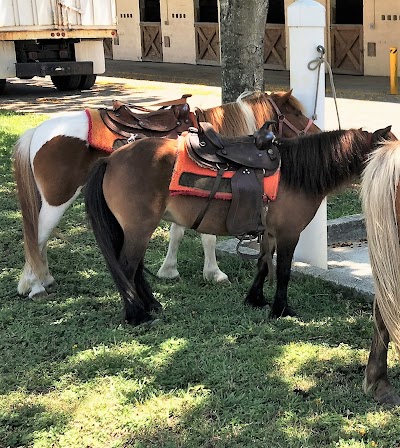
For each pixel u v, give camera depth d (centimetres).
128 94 1580
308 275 538
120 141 504
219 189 438
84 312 497
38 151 501
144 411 362
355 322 461
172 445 331
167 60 2342
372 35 1745
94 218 446
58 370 411
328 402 365
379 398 362
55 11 1428
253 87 731
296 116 533
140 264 480
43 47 1484
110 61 2484
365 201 334
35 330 467
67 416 360
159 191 440
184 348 432
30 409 368
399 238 328
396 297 329
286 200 450
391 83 1479
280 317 472
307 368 400
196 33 2203
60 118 514
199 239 663
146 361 417
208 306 497
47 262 560
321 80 550
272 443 331
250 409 359
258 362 409
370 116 1230
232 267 579
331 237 667
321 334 446
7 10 1387
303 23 538
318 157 446
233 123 515
